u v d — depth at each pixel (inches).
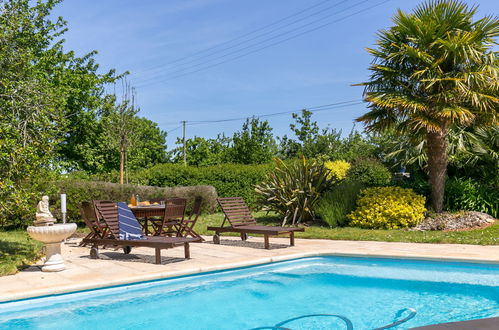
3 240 421.4
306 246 382.6
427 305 225.5
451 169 618.2
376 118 521.0
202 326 200.8
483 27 467.5
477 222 458.3
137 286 259.8
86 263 315.0
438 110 447.8
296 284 273.1
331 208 504.4
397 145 698.2
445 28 468.8
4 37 365.1
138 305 231.8
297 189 531.8
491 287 256.2
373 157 813.2
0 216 339.6
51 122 358.0
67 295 237.3
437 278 279.3
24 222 534.3
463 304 225.5
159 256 305.4
